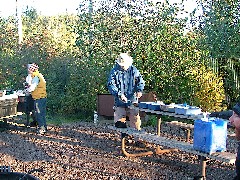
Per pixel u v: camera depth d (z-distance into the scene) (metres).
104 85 7.59
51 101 8.16
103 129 6.48
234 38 7.62
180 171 4.23
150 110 4.82
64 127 6.68
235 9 7.90
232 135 4.46
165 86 7.25
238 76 7.41
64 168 4.30
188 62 7.16
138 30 7.62
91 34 7.89
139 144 5.29
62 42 9.06
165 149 5.04
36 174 4.10
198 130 3.53
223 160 3.27
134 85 5.12
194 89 6.97
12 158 4.72
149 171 4.21
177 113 4.44
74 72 7.94
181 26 7.56
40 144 5.40
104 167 4.34
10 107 6.21
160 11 7.61
